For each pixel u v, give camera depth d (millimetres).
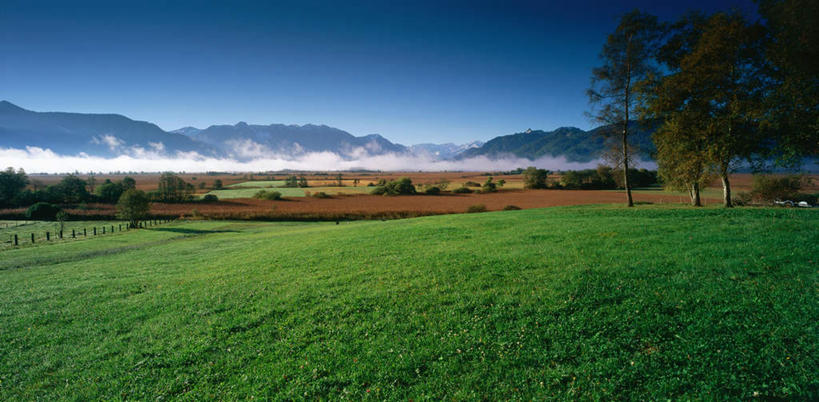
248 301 13836
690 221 22078
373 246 23062
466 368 7914
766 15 25547
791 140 26594
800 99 24484
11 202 91000
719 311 8812
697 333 8031
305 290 14336
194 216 74688
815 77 23375
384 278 14945
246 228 61344
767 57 27141
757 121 28484
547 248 17516
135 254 32375
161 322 12461
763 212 23906
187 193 104938
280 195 110625
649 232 19188
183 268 22594
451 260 16891
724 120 29609
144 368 9453
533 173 130500
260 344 10117
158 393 8320
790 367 6551
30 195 93375
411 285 13562
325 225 60719
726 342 7555
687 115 31500
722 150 29531
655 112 34469
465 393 7141
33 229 63969
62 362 10203
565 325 9125
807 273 10492
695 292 10039
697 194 37312
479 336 9094
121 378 9023
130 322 12859
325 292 13805
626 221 24531
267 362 9172
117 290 17375
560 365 7637
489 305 10953
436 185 132875
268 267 19719
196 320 12297
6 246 44156
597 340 8320
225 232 55594
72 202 95625
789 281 10062
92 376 9305
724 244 14781
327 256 21000
